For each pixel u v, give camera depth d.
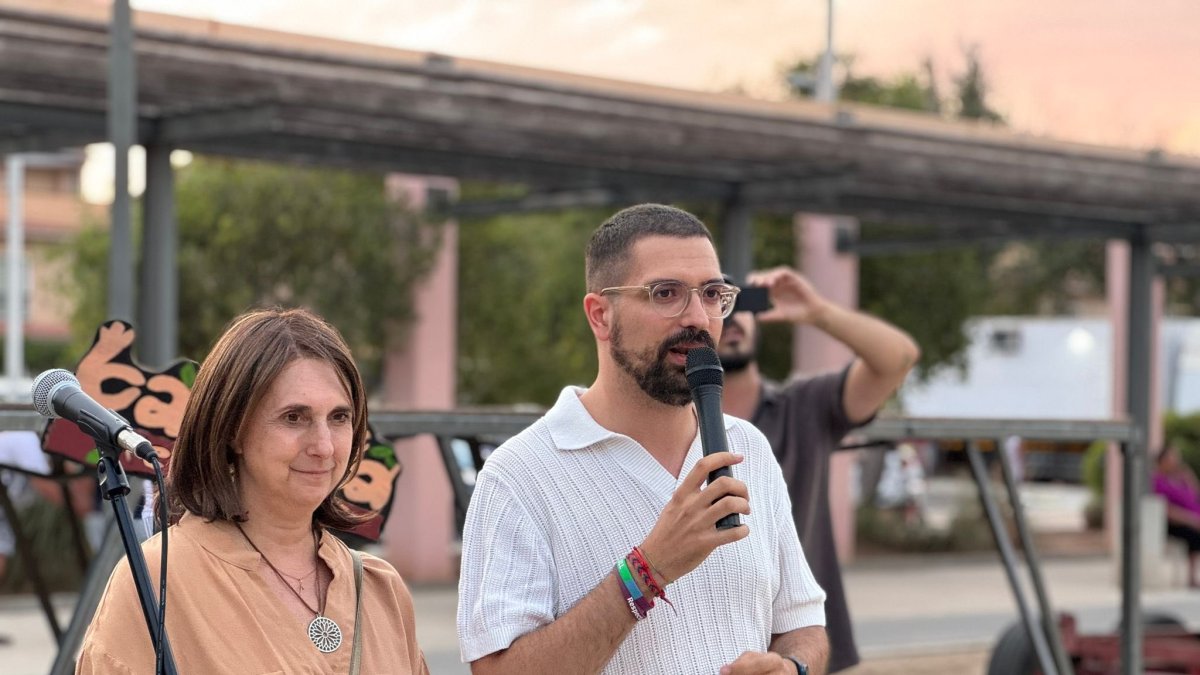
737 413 4.22
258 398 2.45
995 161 10.37
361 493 3.82
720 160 9.96
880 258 17.36
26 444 9.51
